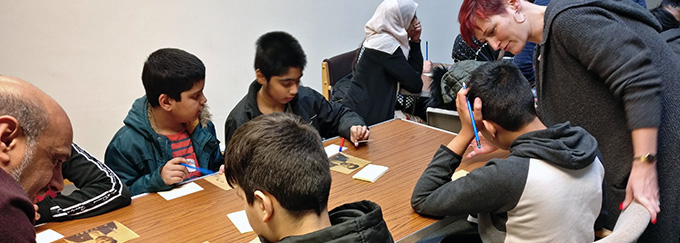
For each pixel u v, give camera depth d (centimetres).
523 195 119
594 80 143
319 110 220
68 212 140
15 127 79
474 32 152
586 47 133
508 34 147
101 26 303
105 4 300
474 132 136
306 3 384
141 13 314
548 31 142
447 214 134
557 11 138
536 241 124
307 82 406
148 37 321
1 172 75
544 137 123
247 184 93
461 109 139
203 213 145
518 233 125
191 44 340
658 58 137
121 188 150
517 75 130
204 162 190
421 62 307
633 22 138
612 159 149
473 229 167
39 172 84
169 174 159
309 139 96
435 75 262
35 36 285
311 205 93
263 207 93
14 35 279
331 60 312
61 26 290
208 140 191
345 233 88
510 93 126
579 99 148
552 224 121
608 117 145
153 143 178
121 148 174
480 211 128
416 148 194
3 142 78
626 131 143
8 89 81
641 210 120
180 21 330
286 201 91
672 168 144
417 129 215
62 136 86
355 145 197
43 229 136
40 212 137
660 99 132
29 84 85
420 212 142
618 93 134
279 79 188
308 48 398
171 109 174
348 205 103
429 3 462
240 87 373
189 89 171
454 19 490
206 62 350
